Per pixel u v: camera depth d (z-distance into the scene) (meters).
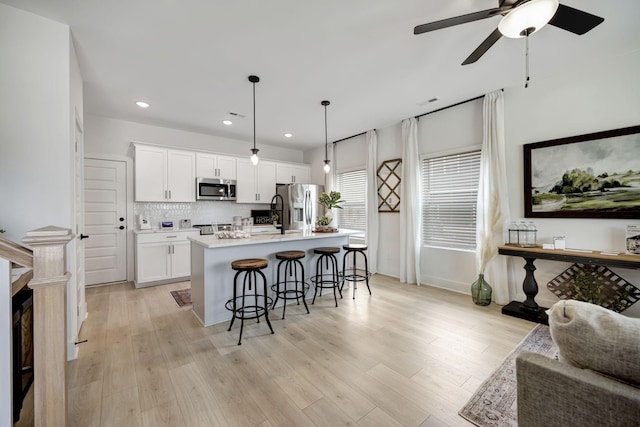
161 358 2.15
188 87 3.24
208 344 2.37
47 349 1.08
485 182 3.45
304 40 2.36
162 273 4.21
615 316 0.81
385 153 4.86
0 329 1.00
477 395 1.72
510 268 3.35
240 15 2.05
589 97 2.80
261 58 2.64
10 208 1.94
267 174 5.76
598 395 0.72
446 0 1.91
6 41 1.94
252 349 2.29
